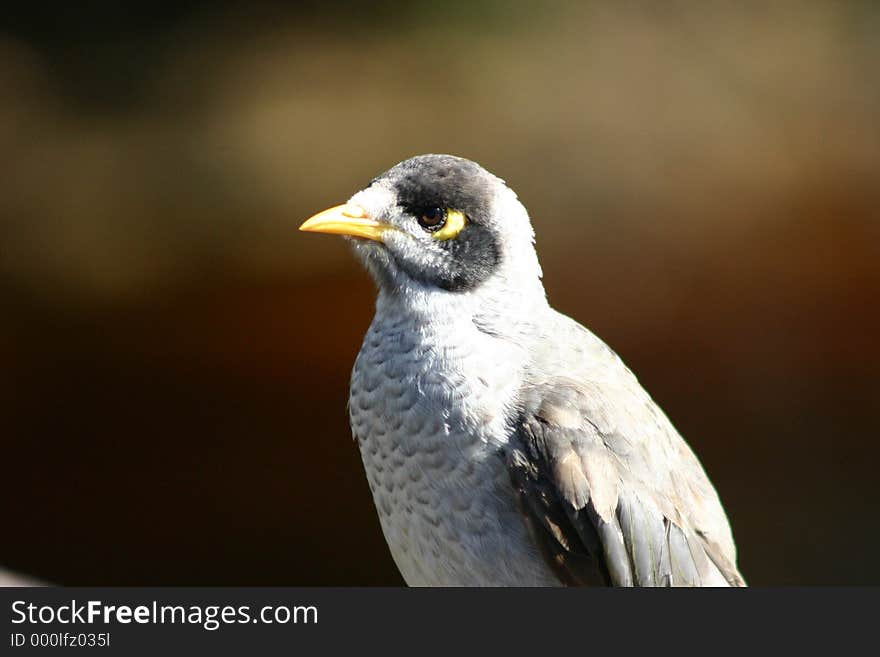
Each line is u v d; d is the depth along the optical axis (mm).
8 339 17031
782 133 20062
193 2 20750
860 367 15203
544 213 18984
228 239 19031
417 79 20531
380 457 5457
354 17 21016
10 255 18688
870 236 18469
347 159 19406
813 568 11336
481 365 5348
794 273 17844
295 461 13516
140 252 18750
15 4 19969
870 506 12258
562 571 5262
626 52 20859
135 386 15633
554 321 5793
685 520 5570
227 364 16078
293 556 11695
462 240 5555
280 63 20688
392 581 11344
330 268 18812
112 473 13391
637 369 15422
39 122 20047
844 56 21203
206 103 20312
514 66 20500
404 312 5535
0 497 12828
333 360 16094
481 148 19453
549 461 5195
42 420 14742
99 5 20250
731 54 20953
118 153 19891
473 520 5242
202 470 13383
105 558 11688
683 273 17766
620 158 19562
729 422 14070
